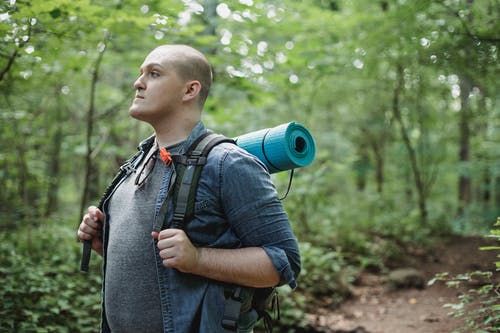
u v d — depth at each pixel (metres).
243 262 1.43
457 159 11.64
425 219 8.61
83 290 3.70
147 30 4.04
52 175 7.32
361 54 5.66
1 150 5.66
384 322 4.21
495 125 10.20
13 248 4.15
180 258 1.35
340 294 5.06
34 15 3.01
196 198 1.48
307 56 5.63
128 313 1.51
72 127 7.26
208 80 1.67
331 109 10.31
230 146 1.55
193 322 1.45
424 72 7.18
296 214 6.59
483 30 4.22
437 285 5.24
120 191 1.68
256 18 4.95
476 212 9.89
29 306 3.02
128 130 6.80
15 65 3.57
